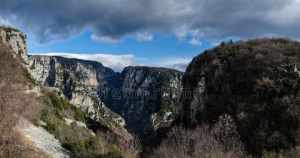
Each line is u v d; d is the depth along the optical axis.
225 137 47.59
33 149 23.05
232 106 72.62
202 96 83.19
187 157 39.59
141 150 57.06
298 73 69.62
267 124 60.91
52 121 43.38
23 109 34.06
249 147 58.00
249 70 78.56
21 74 53.16
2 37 87.25
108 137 57.03
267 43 91.62
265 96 68.81
